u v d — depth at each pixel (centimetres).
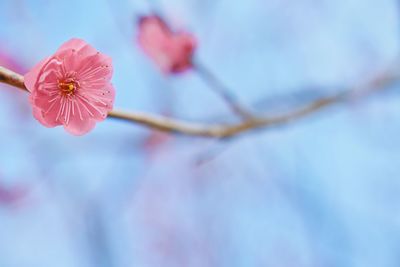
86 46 38
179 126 47
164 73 51
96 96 38
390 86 61
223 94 51
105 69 38
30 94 37
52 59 37
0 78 37
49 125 38
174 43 51
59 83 38
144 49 51
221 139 50
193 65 51
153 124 44
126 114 43
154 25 51
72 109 38
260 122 51
